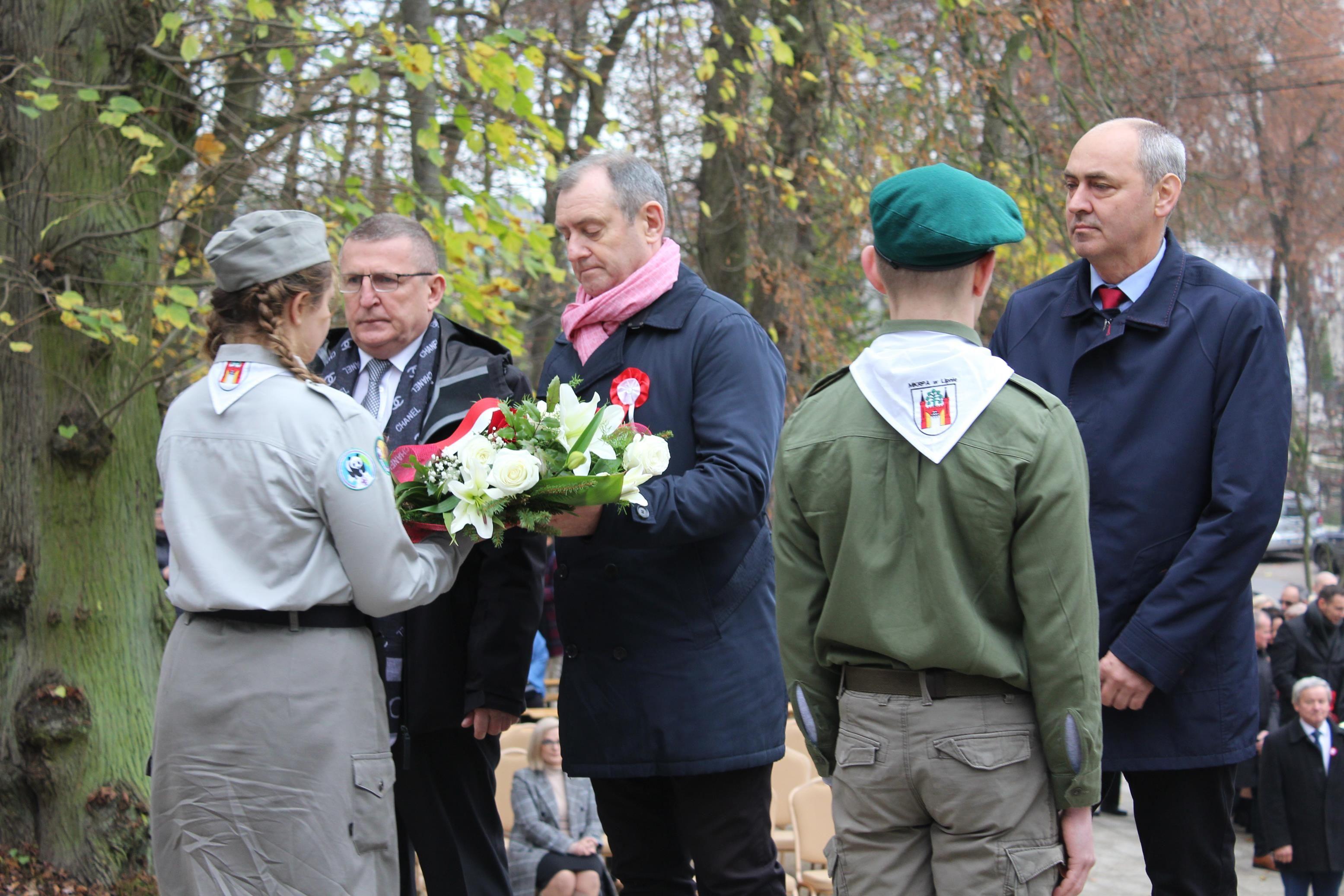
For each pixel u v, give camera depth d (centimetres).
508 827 568
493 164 641
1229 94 1365
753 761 271
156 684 516
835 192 971
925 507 212
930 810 215
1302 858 667
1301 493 2148
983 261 223
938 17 965
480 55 559
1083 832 217
